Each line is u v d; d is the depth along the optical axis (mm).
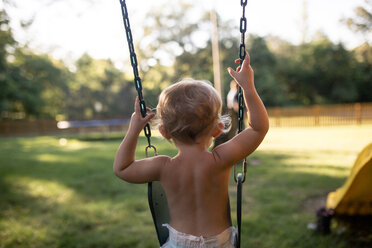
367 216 3238
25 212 4156
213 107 1328
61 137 18719
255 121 1342
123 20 1468
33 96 26406
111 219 3812
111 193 5020
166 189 1376
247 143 1338
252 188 4855
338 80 35250
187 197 1339
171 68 32875
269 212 3789
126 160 1350
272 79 31391
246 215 3725
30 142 15523
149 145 1434
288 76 36031
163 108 1353
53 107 33000
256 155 8078
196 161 1333
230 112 5797
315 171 5957
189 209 1341
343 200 3070
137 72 1414
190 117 1295
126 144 1354
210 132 1345
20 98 25234
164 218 1422
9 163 8273
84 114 37219
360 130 14516
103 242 3158
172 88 1373
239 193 1375
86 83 37469
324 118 18656
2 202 4625
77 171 6852
